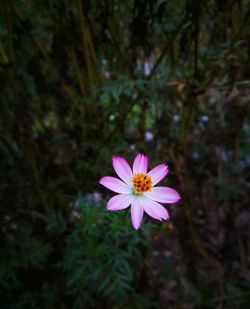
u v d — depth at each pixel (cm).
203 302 42
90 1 28
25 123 34
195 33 27
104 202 26
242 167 47
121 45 33
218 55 33
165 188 24
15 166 37
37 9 31
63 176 38
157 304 38
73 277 32
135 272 38
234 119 39
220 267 44
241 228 47
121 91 30
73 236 30
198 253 43
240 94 27
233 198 44
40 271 37
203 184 44
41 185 36
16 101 33
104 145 33
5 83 34
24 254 33
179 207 40
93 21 30
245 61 30
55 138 38
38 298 36
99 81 33
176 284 44
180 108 38
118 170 24
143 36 29
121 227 25
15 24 31
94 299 37
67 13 31
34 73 35
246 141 49
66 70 33
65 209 37
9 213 36
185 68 33
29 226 35
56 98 36
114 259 30
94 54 31
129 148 35
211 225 47
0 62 30
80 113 35
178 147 36
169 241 47
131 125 42
